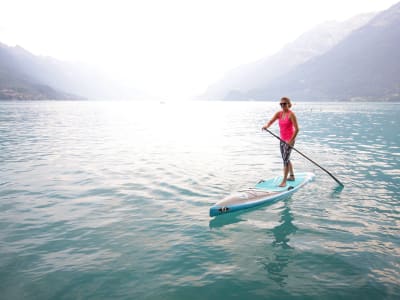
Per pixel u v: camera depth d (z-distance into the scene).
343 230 4.59
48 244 4.15
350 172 8.17
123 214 5.30
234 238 4.37
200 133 19.28
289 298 3.00
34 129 21.39
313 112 49.03
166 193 6.48
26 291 3.09
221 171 8.45
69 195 6.33
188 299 2.98
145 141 15.21
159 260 3.74
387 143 13.69
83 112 51.97
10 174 8.08
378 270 3.48
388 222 4.86
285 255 3.86
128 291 3.11
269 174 8.09
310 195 6.30
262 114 49.50
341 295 3.03
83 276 3.37
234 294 3.06
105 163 9.59
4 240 4.26
